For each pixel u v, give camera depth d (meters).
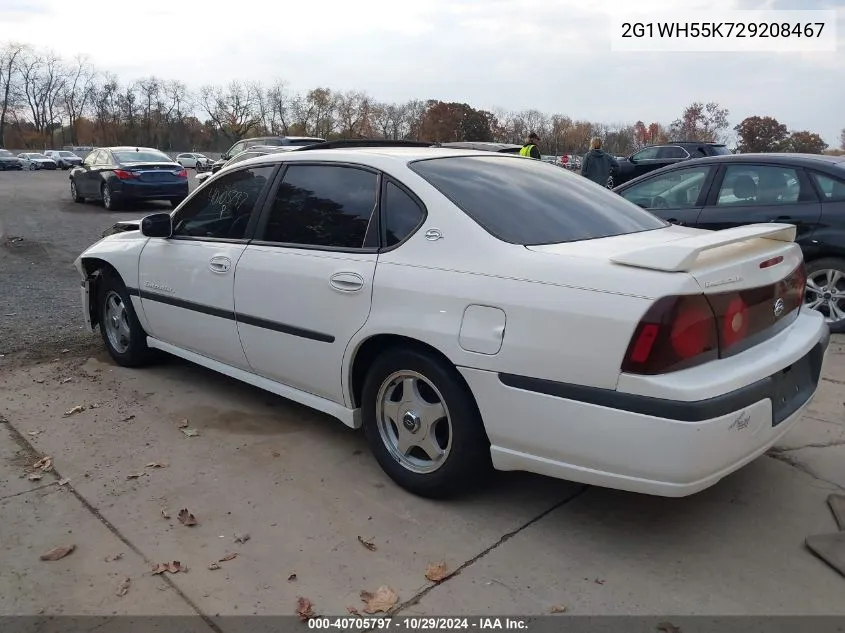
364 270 3.36
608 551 2.94
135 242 4.91
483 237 3.07
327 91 81.00
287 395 3.95
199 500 3.35
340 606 2.62
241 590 2.71
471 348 2.93
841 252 5.84
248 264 3.94
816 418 4.25
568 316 2.69
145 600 2.65
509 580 2.75
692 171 6.74
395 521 3.17
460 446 3.11
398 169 3.47
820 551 2.88
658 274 2.60
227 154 19.27
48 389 4.77
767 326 2.93
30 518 3.20
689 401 2.50
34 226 13.35
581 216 3.49
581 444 2.71
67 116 95.25
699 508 3.26
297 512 3.25
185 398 4.62
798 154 6.40
